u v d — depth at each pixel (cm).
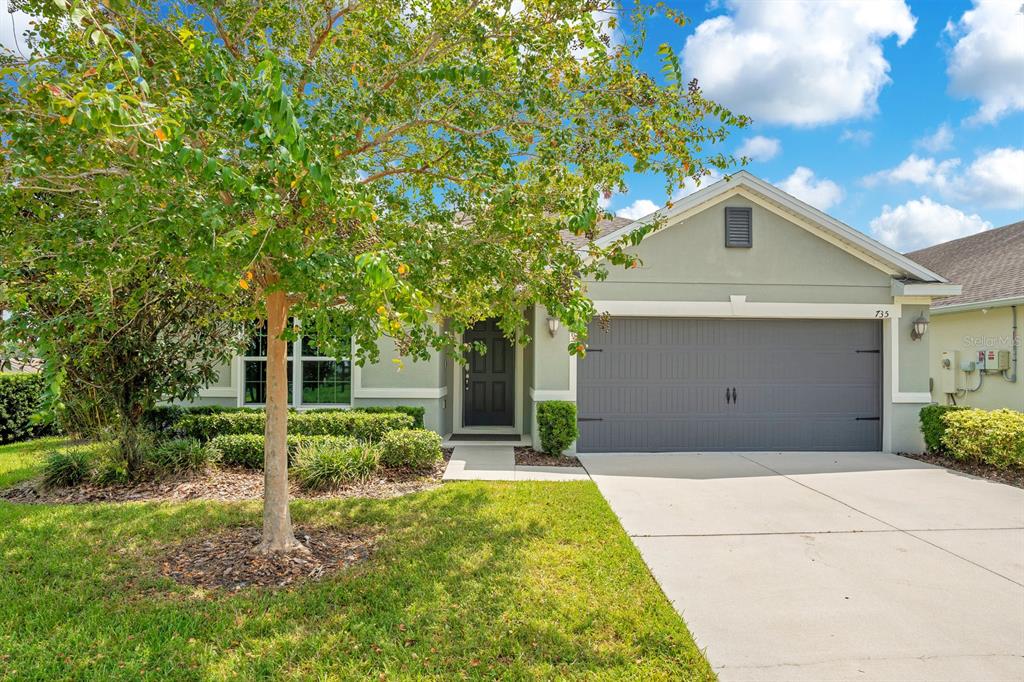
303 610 348
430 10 403
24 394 995
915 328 919
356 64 413
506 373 1123
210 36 344
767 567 438
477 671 288
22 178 273
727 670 299
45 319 387
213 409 881
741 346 920
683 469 780
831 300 916
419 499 599
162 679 277
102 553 440
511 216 352
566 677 285
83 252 281
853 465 816
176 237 267
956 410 857
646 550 471
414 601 362
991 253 1342
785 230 913
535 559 434
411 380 951
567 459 841
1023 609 372
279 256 287
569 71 394
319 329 305
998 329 1098
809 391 927
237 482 671
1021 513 585
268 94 218
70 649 302
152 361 659
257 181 275
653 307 896
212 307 656
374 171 431
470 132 410
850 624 350
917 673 299
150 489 637
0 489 640
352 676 281
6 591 372
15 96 300
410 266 302
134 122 209
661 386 912
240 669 287
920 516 572
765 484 699
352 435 820
